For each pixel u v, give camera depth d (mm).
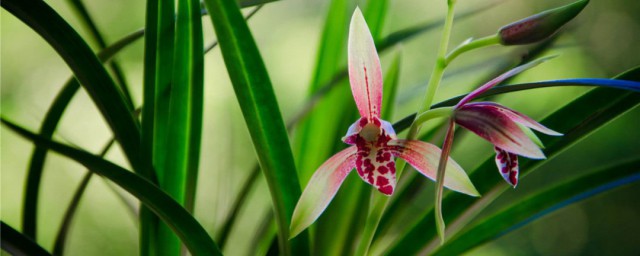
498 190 491
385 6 538
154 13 481
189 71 486
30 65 1313
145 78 480
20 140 1230
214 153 1149
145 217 480
